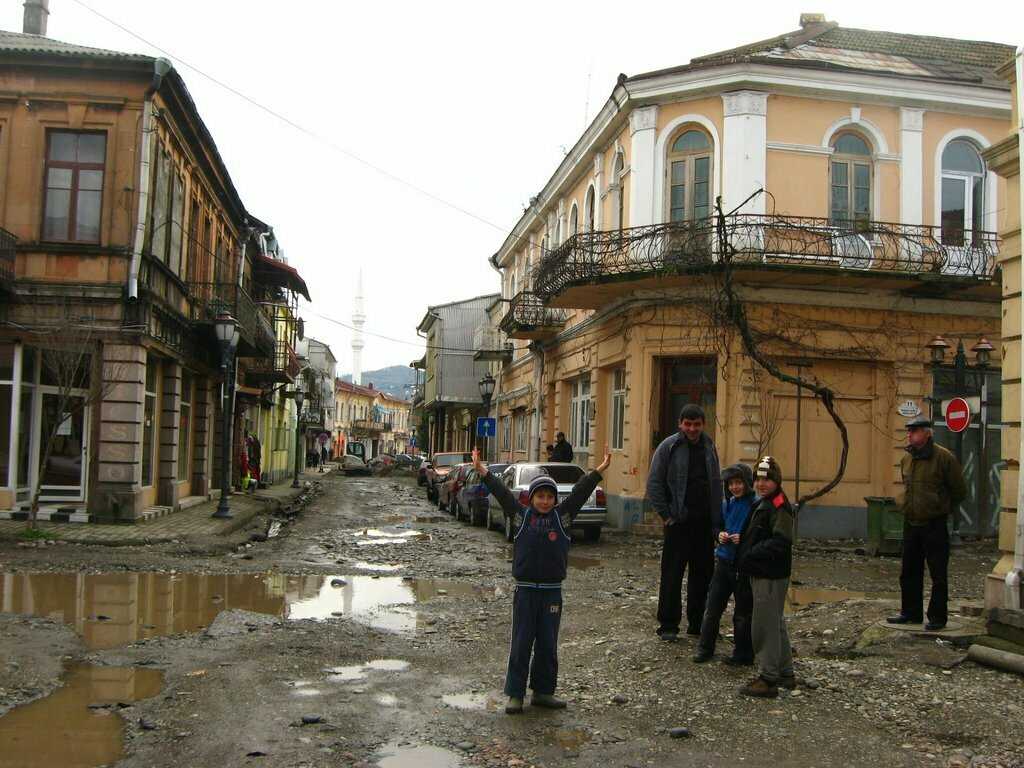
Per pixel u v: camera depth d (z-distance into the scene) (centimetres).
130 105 1612
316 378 5997
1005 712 550
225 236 2597
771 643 598
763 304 1744
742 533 643
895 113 1834
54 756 482
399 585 1109
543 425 2802
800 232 1708
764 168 1778
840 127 1817
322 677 651
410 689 625
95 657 697
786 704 582
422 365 6062
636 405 1833
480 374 4312
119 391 1595
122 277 1588
